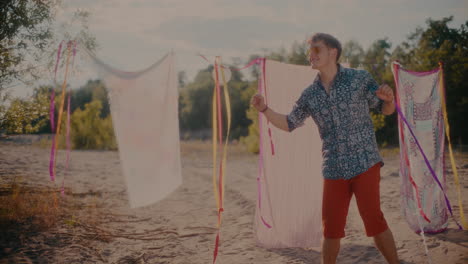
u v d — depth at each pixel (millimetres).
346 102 2430
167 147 2758
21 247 3359
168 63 2764
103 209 5273
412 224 3768
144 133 2668
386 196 5801
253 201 6043
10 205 4445
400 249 3271
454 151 12320
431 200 3729
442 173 3775
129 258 3371
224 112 39469
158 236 4125
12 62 4812
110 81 2562
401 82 3645
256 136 16312
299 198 3547
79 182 7676
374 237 2455
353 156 2412
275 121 2711
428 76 3795
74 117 19344
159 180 2723
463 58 19094
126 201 6031
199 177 9211
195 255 3488
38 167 9156
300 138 3537
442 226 3676
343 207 2488
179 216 5191
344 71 2500
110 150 18125
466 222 3955
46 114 5195
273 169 3541
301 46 18625
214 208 5730
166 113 2750
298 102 2658
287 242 3566
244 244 3775
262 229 3588
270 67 3471
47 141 17250
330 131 2494
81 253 3391
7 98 4969
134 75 2656
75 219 4434
